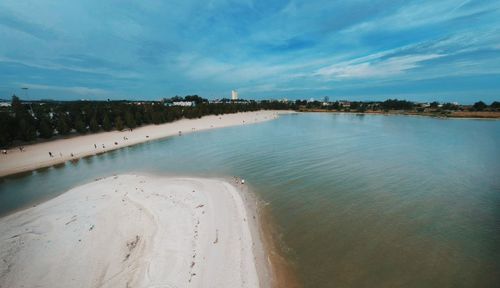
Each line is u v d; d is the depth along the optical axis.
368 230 25.47
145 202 30.41
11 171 52.34
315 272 19.69
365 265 20.52
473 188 35.53
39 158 60.88
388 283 18.67
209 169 47.00
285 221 27.30
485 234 24.59
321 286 18.34
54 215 29.48
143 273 18.56
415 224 26.53
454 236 24.34
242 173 43.78
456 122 125.31
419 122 127.19
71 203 32.66
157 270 18.67
